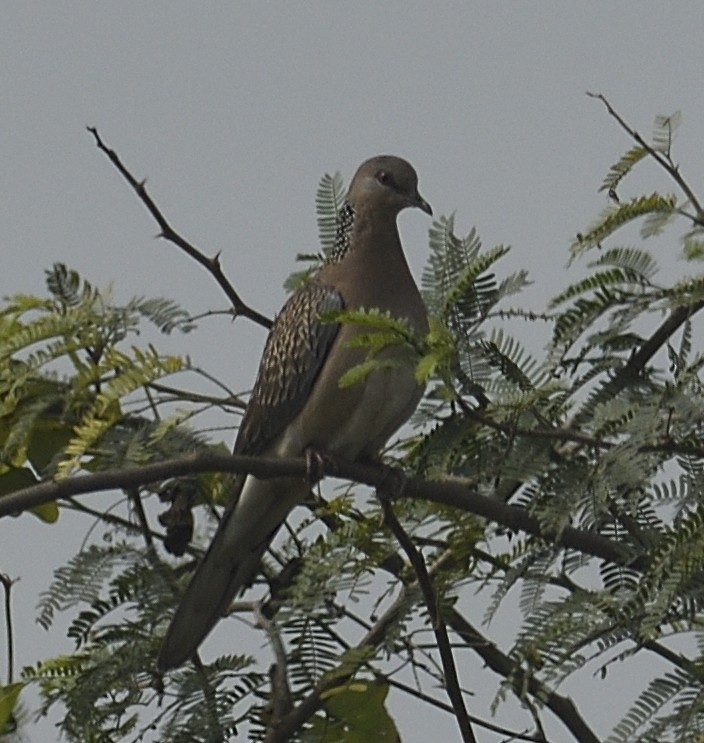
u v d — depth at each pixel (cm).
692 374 777
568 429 812
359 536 907
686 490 768
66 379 936
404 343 762
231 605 1045
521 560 834
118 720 934
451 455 825
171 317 917
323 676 903
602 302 810
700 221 825
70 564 951
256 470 902
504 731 949
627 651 750
